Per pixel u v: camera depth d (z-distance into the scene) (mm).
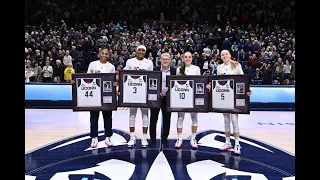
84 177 3297
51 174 3387
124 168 3586
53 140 4922
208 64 10633
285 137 5195
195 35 12969
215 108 4211
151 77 4250
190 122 6602
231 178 3293
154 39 12758
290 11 15711
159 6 16656
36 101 8477
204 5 17000
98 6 16781
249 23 15648
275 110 8352
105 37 12797
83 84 4230
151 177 3307
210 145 4672
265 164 3768
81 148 4449
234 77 4074
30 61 10195
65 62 10359
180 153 4215
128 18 16094
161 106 4496
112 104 4234
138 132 5570
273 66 10258
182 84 4234
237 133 4188
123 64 10578
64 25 14109
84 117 7086
